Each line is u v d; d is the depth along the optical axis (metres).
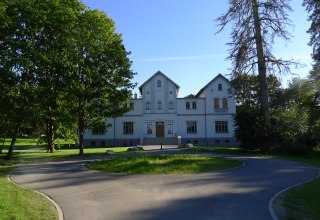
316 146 34.25
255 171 19.09
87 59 32.50
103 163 22.36
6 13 27.58
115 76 33.00
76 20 31.95
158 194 13.26
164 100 64.38
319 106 44.75
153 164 20.30
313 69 44.69
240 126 33.75
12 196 12.66
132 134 63.81
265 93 33.69
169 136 63.88
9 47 27.48
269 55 33.03
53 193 14.02
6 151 42.22
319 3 36.69
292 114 32.41
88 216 10.33
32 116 28.92
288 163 23.05
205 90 64.69
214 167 19.95
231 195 12.93
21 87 27.69
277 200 11.99
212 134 63.84
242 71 33.59
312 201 11.61
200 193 13.33
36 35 29.64
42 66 29.77
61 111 31.66
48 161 27.61
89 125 33.94
